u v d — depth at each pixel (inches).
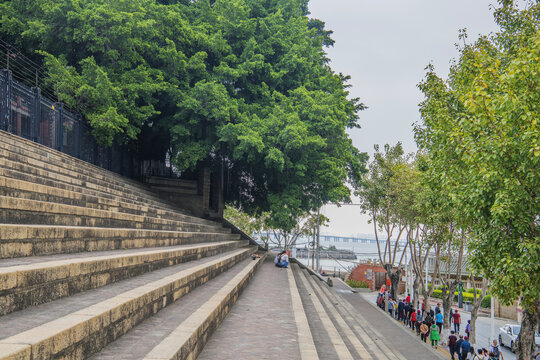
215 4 1162.0
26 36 815.7
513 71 404.2
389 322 1045.2
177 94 982.4
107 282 268.4
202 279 414.0
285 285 609.0
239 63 1096.8
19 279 175.3
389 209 1242.0
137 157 1159.6
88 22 826.2
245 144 929.5
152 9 949.2
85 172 657.6
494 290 454.0
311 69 1173.1
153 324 236.1
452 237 930.1
